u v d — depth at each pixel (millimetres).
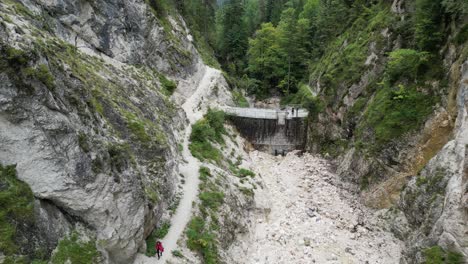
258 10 102250
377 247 33094
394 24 45875
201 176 34656
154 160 29359
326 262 30672
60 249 18141
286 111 54250
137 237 22594
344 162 45562
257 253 31406
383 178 38438
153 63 52062
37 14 32906
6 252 15797
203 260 26500
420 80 37750
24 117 17422
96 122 21859
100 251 19828
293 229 34781
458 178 26359
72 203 18969
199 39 74000
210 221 30000
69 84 20578
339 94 51031
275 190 41938
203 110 52094
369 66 47625
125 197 21625
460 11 33844
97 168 20062
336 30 65375
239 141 51219
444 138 33688
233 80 71750
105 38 43125
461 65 32250
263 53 73938
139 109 33188
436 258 25328
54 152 18297
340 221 36344
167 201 29500
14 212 16625
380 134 39594
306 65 71312
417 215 31312
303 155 52469
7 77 16750
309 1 80438
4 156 17109
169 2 66500
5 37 17125
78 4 40219
